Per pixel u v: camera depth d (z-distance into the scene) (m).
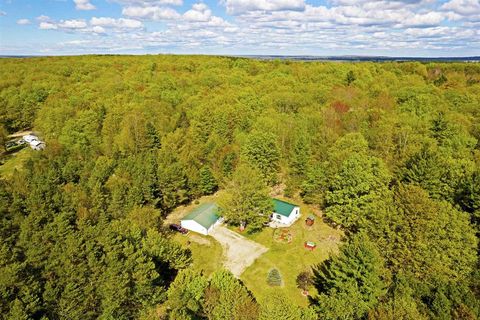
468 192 38.59
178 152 65.94
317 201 52.38
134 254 30.91
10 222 36.69
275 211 50.12
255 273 40.03
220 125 77.62
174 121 81.56
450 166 45.75
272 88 107.25
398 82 108.69
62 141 73.00
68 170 55.38
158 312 30.95
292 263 41.56
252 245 45.47
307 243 44.22
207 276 39.47
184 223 49.69
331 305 28.00
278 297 28.67
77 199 43.66
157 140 70.56
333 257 33.53
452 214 34.47
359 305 27.77
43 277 28.33
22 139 91.06
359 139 55.97
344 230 47.47
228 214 47.06
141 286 30.09
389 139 61.94
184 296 29.34
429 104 82.81
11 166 74.94
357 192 44.56
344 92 98.69
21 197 45.09
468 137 62.09
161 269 37.78
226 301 27.58
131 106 86.50
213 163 63.72
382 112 77.62
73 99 89.19
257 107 89.75
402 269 33.34
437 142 62.06
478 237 35.75
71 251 29.20
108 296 27.66
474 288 30.28
